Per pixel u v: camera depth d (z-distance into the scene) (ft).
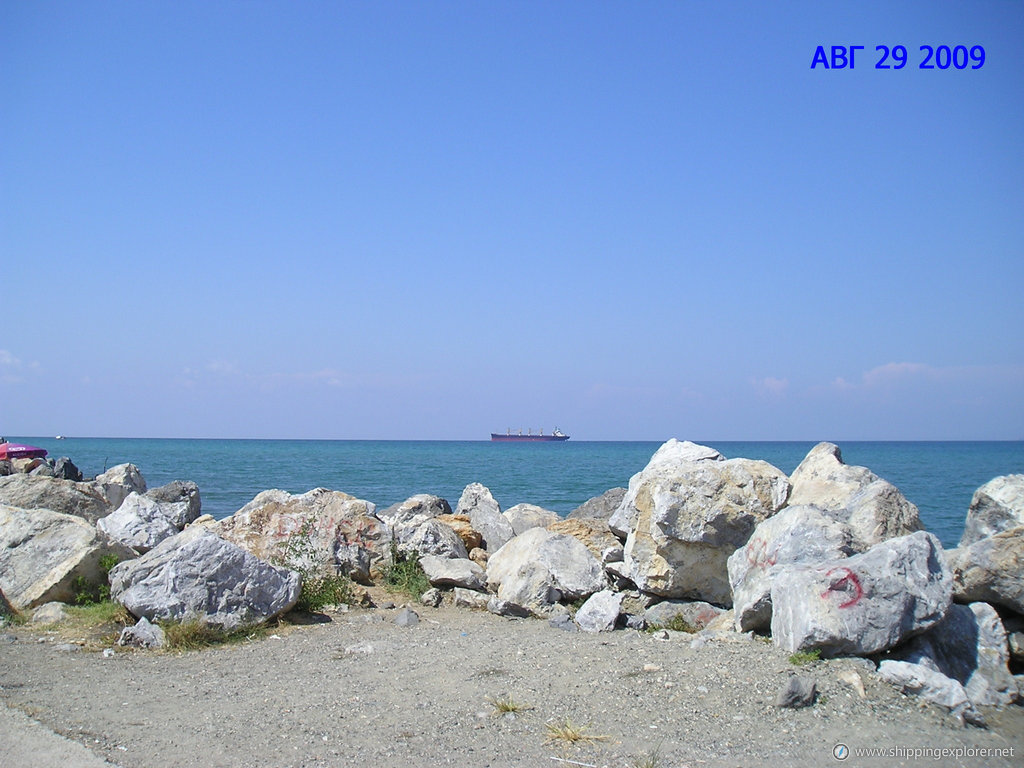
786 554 30.48
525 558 39.63
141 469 192.34
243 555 32.50
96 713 21.44
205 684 24.50
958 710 22.03
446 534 46.85
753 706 21.75
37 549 35.42
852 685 22.80
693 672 24.30
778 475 36.70
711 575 35.91
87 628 31.30
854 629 24.38
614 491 61.16
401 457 312.71
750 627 29.84
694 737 20.03
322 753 18.90
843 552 29.58
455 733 20.27
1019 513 33.83
